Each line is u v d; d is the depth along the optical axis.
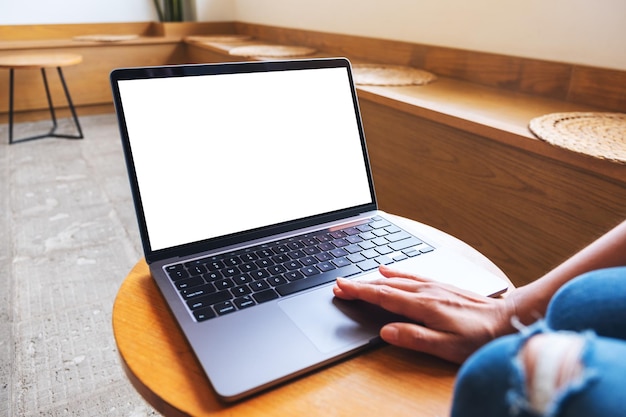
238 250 0.54
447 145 1.06
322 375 0.38
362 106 1.35
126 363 0.40
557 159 0.79
